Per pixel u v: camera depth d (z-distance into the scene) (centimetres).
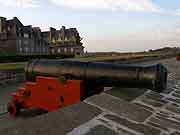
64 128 372
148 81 498
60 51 6688
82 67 578
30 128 363
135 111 521
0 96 885
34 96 621
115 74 539
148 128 446
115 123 430
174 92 813
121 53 5519
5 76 1223
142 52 6644
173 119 526
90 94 602
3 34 4653
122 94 632
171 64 2319
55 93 588
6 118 618
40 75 624
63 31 6794
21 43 4862
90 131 377
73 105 484
